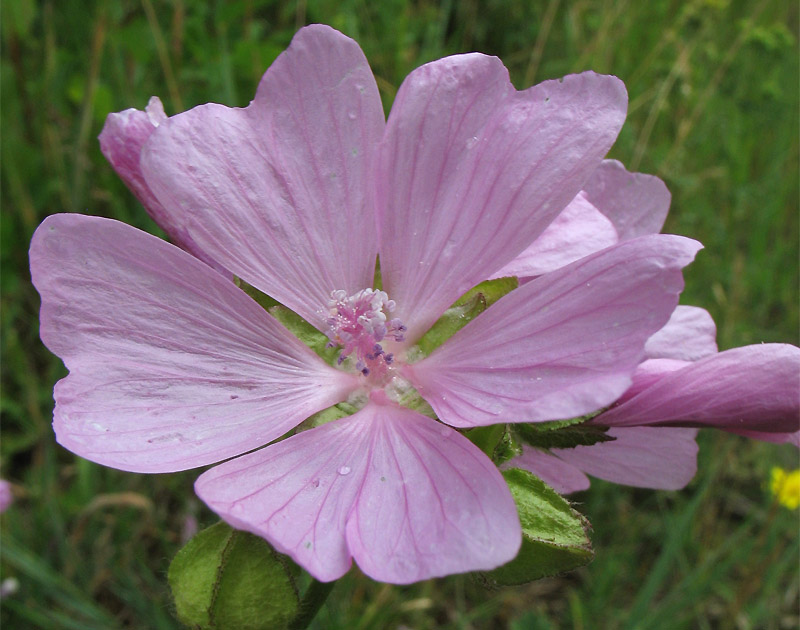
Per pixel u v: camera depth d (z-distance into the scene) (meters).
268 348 0.06
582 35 0.19
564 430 0.06
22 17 0.15
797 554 0.14
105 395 0.06
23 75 0.15
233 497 0.05
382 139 0.06
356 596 0.12
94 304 0.06
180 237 0.07
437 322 0.07
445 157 0.06
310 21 0.17
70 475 0.13
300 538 0.05
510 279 0.07
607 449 0.07
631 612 0.12
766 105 0.20
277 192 0.06
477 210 0.06
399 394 0.06
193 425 0.06
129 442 0.06
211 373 0.06
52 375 0.13
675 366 0.07
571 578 0.14
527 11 0.20
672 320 0.07
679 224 0.17
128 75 0.15
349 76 0.06
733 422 0.06
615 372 0.05
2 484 0.11
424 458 0.06
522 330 0.06
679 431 0.07
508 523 0.05
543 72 0.18
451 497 0.05
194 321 0.06
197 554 0.06
